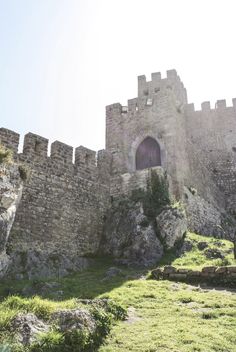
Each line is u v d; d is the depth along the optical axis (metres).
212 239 25.78
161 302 13.64
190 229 28.45
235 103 46.75
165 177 28.41
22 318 9.54
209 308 12.61
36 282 16.72
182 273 17.33
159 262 22.34
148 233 24.11
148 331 10.41
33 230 22.69
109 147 33.56
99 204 28.14
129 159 32.44
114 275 19.44
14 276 19.39
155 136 32.34
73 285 17.16
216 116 46.69
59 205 24.88
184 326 10.76
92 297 14.70
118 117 34.88
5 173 18.75
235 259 21.12
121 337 10.00
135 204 26.78
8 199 18.05
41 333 9.00
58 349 8.65
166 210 25.67
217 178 43.62
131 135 33.50
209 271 16.64
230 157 44.25
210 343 9.41
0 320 9.32
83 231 25.97
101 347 9.31
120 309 11.82
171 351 8.98
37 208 23.38
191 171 33.41
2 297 15.33
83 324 9.63
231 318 11.40
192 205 30.38
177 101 34.75
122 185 29.33
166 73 34.94
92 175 28.50
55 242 23.75
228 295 14.12
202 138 46.06
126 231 25.42
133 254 23.25
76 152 28.08
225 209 40.88
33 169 23.98
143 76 35.62
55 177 25.28
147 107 33.91
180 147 32.38
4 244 17.66
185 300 13.69
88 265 23.78
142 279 18.25
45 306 10.56
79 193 26.72
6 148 22.67
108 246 25.83
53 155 25.81
